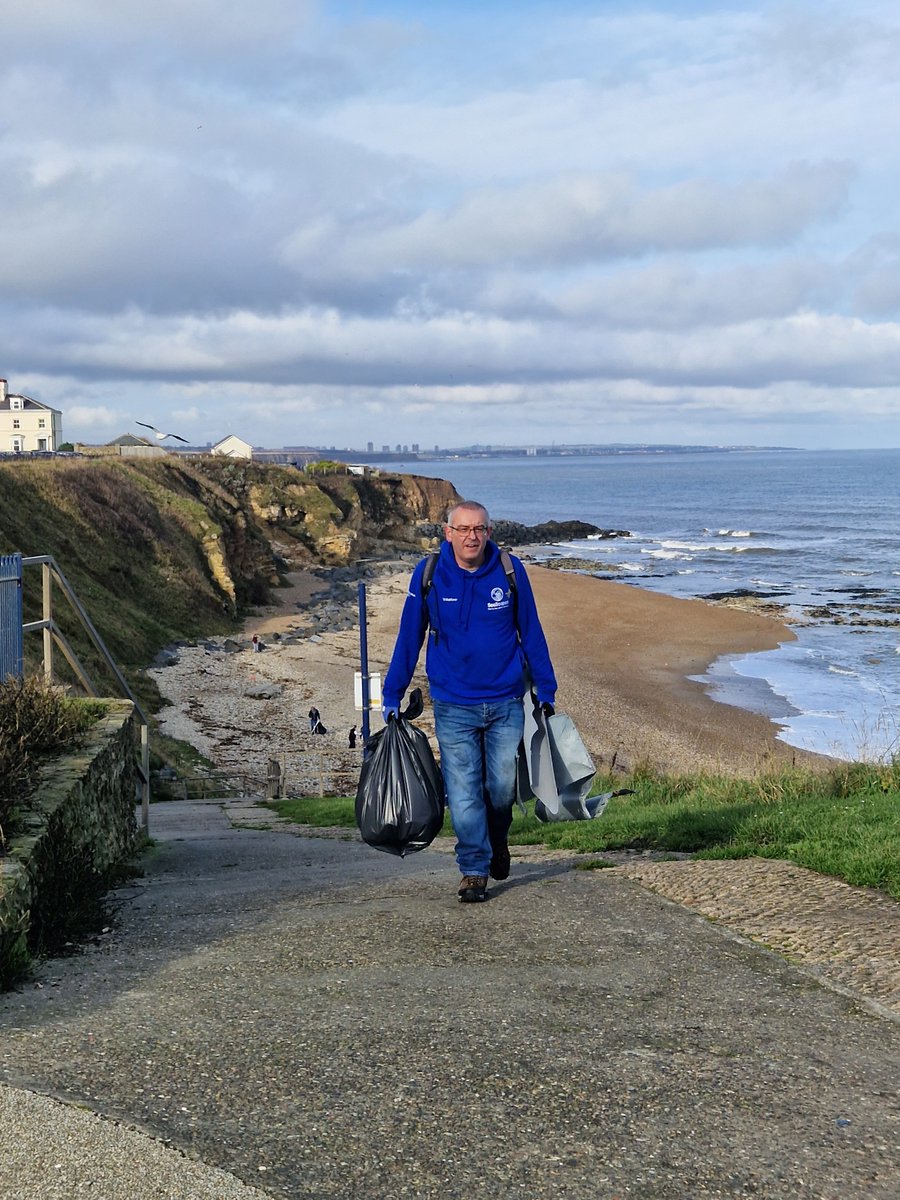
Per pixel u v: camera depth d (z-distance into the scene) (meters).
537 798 5.12
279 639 51.25
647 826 7.95
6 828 5.04
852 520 128.88
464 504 4.96
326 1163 2.40
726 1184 2.35
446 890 5.70
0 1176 2.29
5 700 7.39
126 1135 2.48
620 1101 2.76
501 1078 2.90
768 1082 2.89
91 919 5.07
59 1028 3.27
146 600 50.09
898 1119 2.68
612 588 66.94
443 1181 2.34
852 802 7.68
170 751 29.06
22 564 9.41
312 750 31.72
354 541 85.81
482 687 5.12
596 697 37.56
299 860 9.01
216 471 79.69
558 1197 2.28
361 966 4.03
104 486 54.66
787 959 4.08
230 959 4.19
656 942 4.36
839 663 43.62
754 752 29.77
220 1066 2.95
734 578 75.25
